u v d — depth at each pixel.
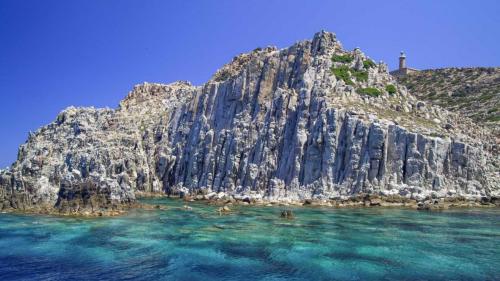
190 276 33.44
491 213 65.62
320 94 96.81
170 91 172.88
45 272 35.31
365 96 99.12
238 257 38.34
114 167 123.12
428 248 40.50
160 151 128.88
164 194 119.69
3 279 33.75
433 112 104.75
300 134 92.88
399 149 81.81
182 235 48.34
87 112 148.00
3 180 78.62
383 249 40.31
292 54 116.56
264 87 115.50
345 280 31.70
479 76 176.50
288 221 58.00
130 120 145.62
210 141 115.69
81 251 41.66
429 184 79.19
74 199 70.31
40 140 142.00
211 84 130.62
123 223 57.75
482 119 134.38
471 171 82.06
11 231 51.88
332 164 86.50
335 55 112.44
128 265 36.75
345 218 60.28
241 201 88.12
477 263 35.34
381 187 80.31
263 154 98.81
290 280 32.06
